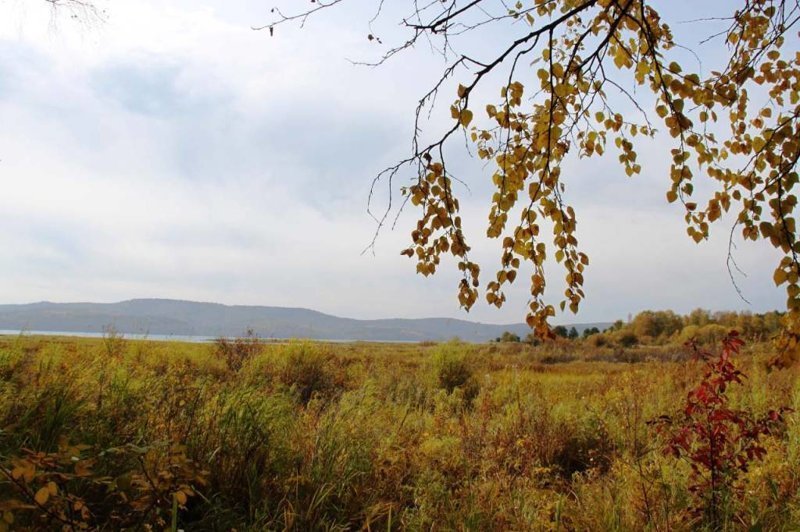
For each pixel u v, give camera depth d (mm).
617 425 6020
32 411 3256
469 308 2533
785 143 2404
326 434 4211
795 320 2322
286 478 3514
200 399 4102
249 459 3568
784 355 2373
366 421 5211
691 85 2561
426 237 2494
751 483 3900
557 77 2500
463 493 3736
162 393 4121
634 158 3004
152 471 2215
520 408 6551
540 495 4047
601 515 3506
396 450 4406
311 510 3203
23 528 2131
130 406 3732
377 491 3752
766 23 2982
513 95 2512
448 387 11133
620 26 2916
